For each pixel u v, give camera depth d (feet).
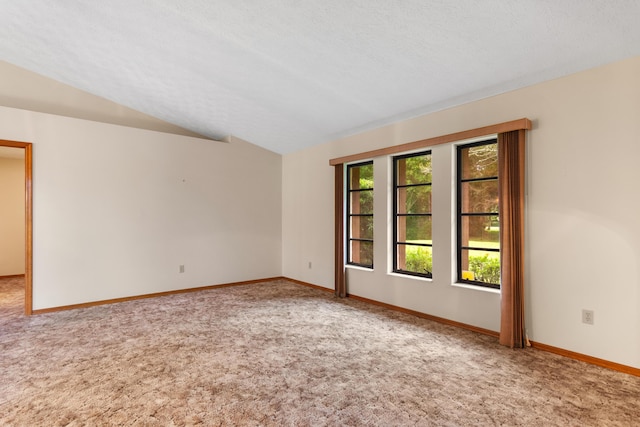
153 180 17.02
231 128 18.76
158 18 10.12
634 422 6.50
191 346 10.38
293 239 20.66
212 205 18.92
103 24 10.98
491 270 12.14
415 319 13.12
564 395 7.48
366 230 16.72
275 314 13.79
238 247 19.85
